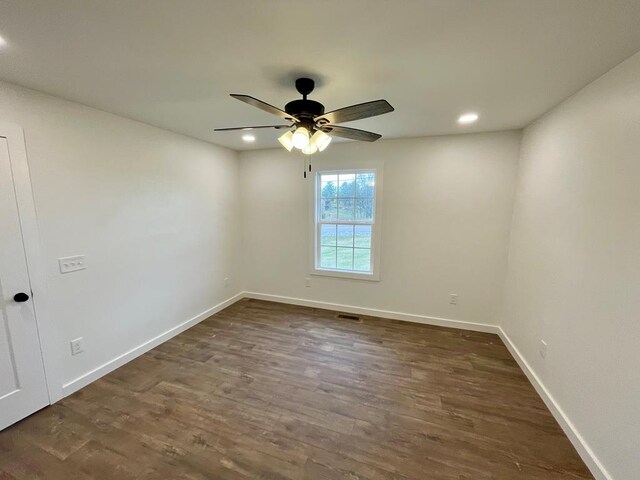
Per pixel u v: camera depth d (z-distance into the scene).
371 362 2.73
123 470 1.62
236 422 1.99
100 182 2.43
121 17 1.19
